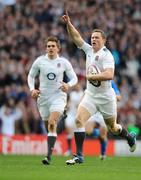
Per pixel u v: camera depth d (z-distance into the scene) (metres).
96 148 52.03
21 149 51.81
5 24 70.44
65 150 51.53
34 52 66.00
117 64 65.44
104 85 30.36
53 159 37.97
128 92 62.91
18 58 65.88
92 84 30.38
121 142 52.25
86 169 28.02
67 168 28.33
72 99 49.25
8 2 74.12
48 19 71.38
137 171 27.66
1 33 69.56
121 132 32.91
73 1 72.88
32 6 72.75
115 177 23.67
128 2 73.88
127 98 62.16
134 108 60.72
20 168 28.11
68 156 44.22
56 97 32.50
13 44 67.56
